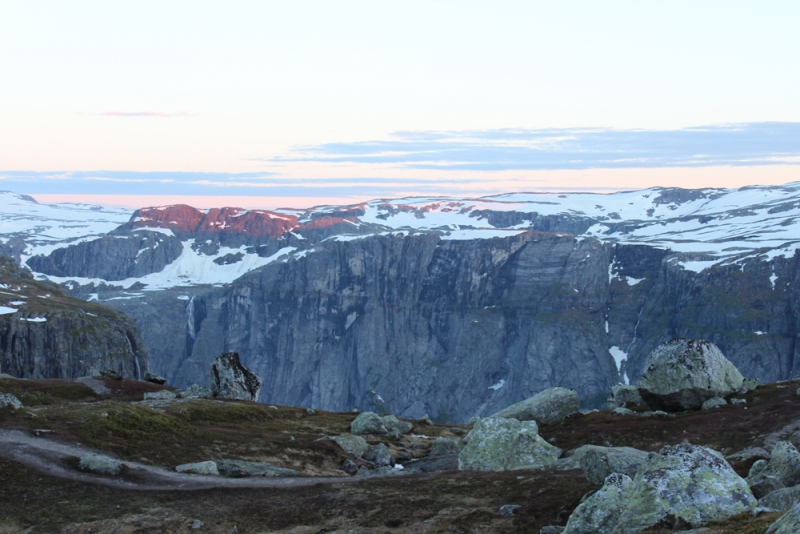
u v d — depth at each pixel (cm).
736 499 4497
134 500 7462
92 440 9038
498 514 6531
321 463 10219
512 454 8644
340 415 14850
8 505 7206
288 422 13025
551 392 12444
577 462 8444
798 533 3438
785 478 5647
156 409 11625
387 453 11025
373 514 7012
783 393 10619
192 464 8825
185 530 6869
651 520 4478
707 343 11362
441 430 13938
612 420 11194
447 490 7444
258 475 8962
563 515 6194
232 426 11769
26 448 8444
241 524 7025
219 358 15388
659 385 11175
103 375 15238
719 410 10531
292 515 7206
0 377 13950
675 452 4834
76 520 6994
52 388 13475
